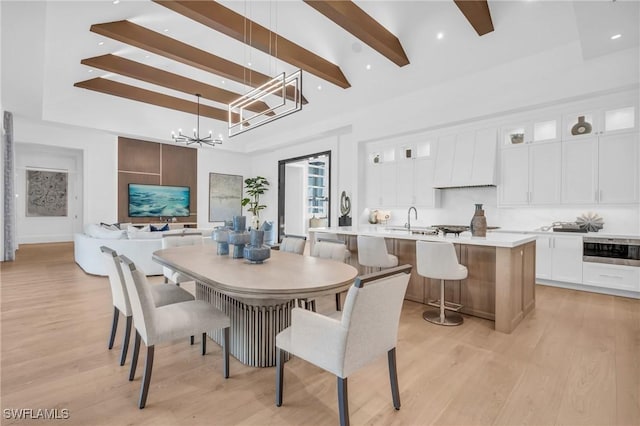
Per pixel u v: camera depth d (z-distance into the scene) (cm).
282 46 493
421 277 376
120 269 217
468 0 378
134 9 397
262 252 244
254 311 223
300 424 164
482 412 173
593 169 418
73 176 973
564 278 435
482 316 326
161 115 813
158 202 887
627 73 375
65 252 745
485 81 488
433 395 190
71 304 358
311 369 221
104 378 206
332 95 668
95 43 466
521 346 257
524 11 405
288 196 1206
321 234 486
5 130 624
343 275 208
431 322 311
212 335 272
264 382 204
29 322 303
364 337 154
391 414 172
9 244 624
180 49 500
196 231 539
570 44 412
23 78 473
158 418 168
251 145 999
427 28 470
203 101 757
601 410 174
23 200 902
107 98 716
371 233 407
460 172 534
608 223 434
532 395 189
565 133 440
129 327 221
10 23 333
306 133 796
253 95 362
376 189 672
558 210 475
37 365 222
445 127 559
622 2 293
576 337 275
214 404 181
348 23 418
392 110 611
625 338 273
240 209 1069
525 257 329
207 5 398
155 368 221
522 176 479
